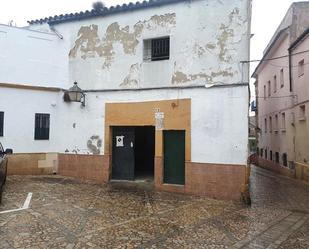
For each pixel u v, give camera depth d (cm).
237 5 1027
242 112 1001
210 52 1057
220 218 805
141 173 1418
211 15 1062
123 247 583
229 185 1005
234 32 1027
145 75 1171
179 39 1111
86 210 819
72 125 1316
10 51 1267
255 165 2841
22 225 679
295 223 795
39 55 1320
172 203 937
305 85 1551
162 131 1127
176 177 1109
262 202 1040
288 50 1808
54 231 651
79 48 1312
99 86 1262
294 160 1730
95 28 1280
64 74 1343
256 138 2930
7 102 1259
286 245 637
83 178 1276
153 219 766
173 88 1109
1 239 597
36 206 835
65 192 1021
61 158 1336
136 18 1196
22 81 1284
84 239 615
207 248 596
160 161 1123
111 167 1254
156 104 1142
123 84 1213
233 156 1004
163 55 1166
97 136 1259
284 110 1920
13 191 1000
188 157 1070
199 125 1060
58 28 1356
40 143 1321
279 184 1500
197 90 1069
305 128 1558
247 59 1009
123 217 773
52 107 1345
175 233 672
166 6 1139
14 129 1270
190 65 1088
